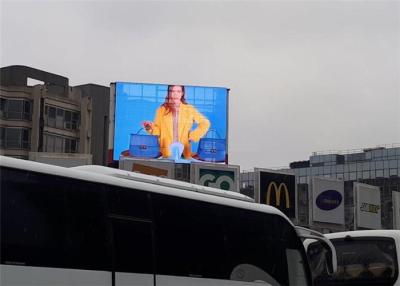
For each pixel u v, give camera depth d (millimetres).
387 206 80250
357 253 11125
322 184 38344
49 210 6602
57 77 77688
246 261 8859
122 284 7152
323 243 10016
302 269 9750
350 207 78000
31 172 6535
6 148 71250
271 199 36125
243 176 87812
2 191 6223
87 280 6793
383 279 10695
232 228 8781
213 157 52906
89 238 6934
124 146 51281
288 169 117312
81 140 76500
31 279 6266
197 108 53344
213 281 8289
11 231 6199
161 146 51938
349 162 113438
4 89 71938
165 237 7820
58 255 6570
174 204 8062
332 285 11234
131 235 7410
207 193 9070
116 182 7426
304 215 54969
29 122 72562
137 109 52000
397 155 109188
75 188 6938
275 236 9469
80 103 77562
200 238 8273
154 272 7559
